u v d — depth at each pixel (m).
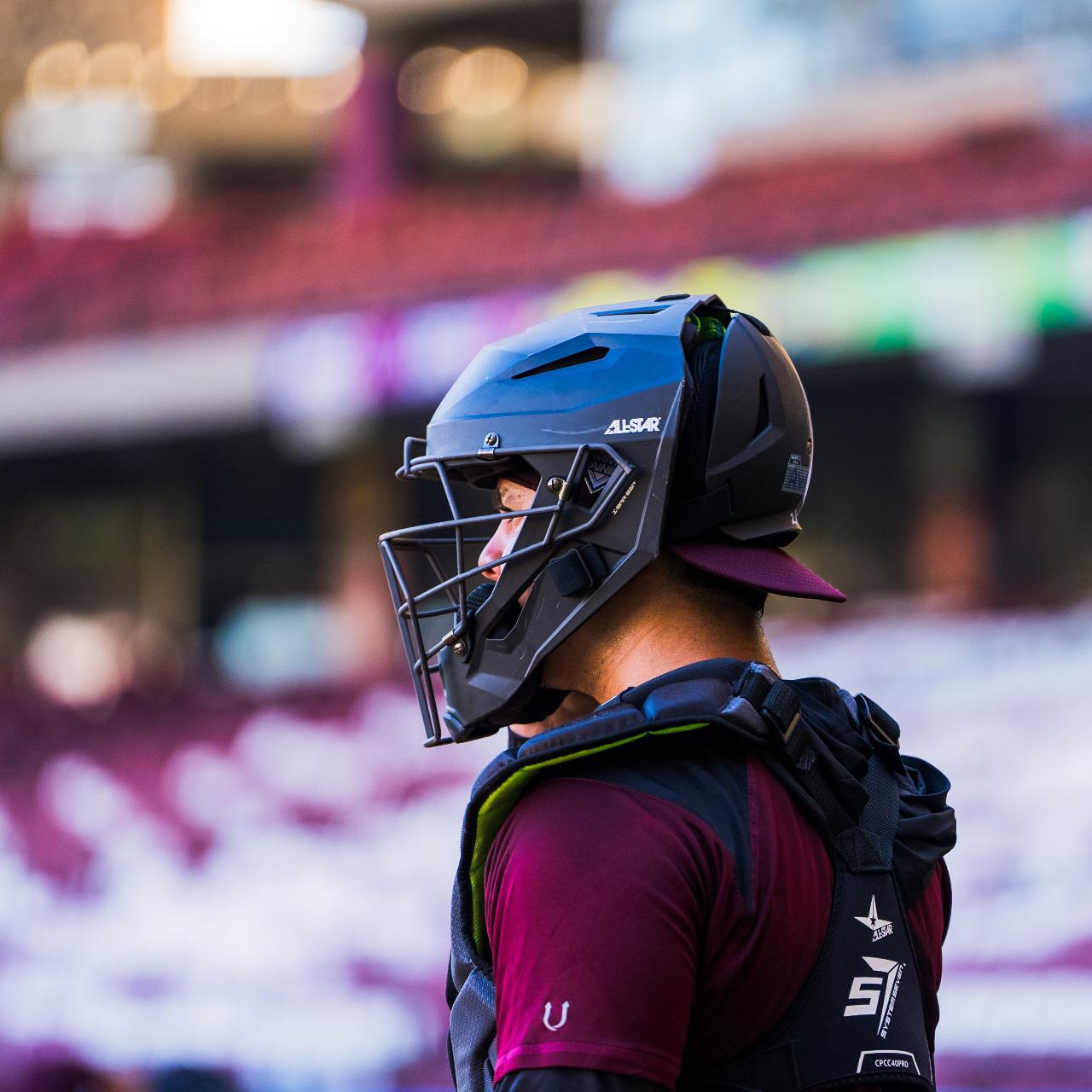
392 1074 18.34
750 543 3.65
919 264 20.73
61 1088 16.88
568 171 39.47
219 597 33.78
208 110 41.09
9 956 21.59
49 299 32.28
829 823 3.39
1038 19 29.64
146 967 20.56
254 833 21.77
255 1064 19.08
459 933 3.47
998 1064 14.88
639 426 3.51
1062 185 22.88
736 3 32.97
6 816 23.81
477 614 3.70
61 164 42.31
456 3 33.88
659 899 3.09
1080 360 23.94
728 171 32.91
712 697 3.33
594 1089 2.98
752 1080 3.20
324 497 32.91
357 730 23.28
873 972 3.34
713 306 3.83
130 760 24.30
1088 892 15.87
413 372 24.64
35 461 33.78
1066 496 27.62
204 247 34.12
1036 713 18.36
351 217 34.25
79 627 34.44
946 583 27.62
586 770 3.26
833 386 27.27
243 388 26.44
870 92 31.42
